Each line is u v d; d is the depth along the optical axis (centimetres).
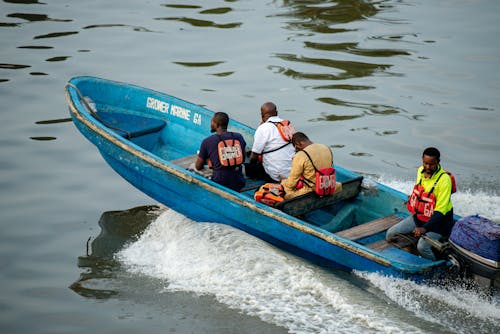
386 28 5897
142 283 2767
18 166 3750
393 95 4638
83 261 2961
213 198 3005
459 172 3694
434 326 2381
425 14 6275
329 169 2908
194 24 5966
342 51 5391
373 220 2947
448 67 5094
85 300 2678
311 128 4169
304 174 2919
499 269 2397
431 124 4241
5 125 4194
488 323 2397
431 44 5544
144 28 5866
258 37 5666
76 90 3553
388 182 3569
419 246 2650
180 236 3072
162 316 2539
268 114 3259
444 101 4556
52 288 2769
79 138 4112
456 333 2338
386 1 6638
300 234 2794
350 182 3073
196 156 3500
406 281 2584
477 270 2442
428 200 2645
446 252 2555
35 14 6166
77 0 6600
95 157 3919
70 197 3500
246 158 3500
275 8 6425
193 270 2808
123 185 3666
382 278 2623
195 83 4809
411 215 2833
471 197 3406
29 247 3059
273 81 4853
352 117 4322
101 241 3122
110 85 3806
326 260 2777
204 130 3694
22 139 4041
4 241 3092
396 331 2339
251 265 2741
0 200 3419
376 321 2397
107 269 2892
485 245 2406
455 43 5562
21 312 2614
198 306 2570
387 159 3834
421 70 5047
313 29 5872
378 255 2617
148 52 5359
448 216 2664
